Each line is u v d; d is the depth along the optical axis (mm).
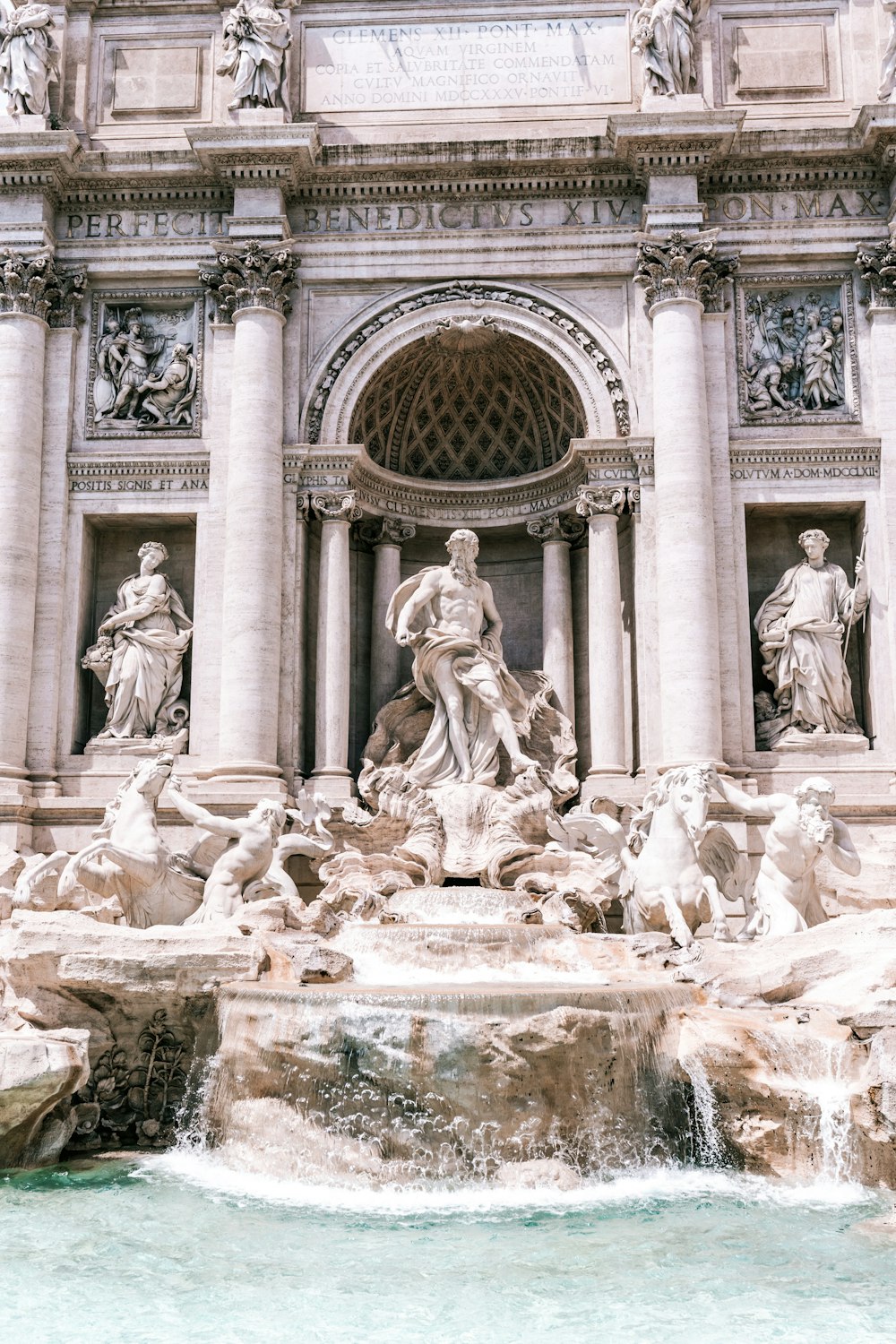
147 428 25938
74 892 20266
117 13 27297
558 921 19906
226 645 24141
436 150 25672
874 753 24078
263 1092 14758
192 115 26812
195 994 16281
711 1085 14680
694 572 23672
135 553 26594
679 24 25750
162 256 26172
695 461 24094
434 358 26672
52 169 25547
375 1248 11664
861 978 15398
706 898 19344
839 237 25578
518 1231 12203
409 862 22094
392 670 26531
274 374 25141
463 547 24953
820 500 24938
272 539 24562
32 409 25188
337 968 16719
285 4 26656
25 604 24562
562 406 26719
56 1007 16500
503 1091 13898
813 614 24516
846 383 25469
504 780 24531
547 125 26375
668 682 23562
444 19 26922
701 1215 12789
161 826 23781
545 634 26281
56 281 25859
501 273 25797
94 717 25766
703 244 24766
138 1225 12461
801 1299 10336
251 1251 11602
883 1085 13594
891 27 25734
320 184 26172
